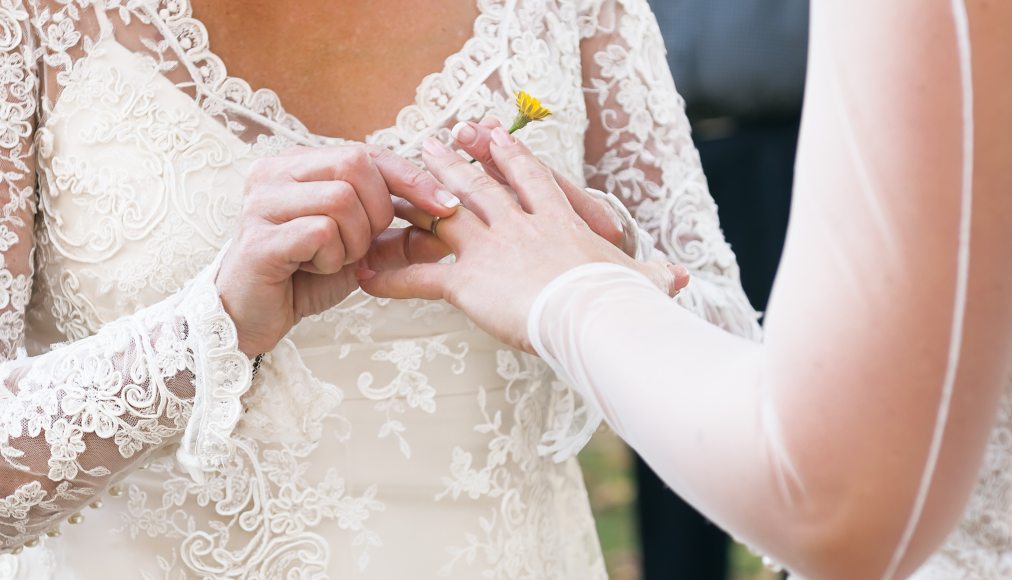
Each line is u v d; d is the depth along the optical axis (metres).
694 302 1.58
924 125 0.69
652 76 1.69
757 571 4.03
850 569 0.79
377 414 1.49
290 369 1.33
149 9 1.41
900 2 0.70
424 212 1.25
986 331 0.73
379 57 1.45
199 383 1.27
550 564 1.68
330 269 1.26
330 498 1.48
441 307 1.49
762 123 3.07
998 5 0.68
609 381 0.93
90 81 1.41
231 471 1.45
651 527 3.33
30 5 1.42
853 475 0.75
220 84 1.42
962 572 1.18
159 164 1.40
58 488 1.34
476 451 1.54
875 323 0.72
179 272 1.41
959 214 0.70
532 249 1.13
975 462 0.77
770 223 3.11
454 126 1.46
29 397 1.33
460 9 1.48
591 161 1.70
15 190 1.40
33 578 1.61
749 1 2.94
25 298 1.43
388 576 1.50
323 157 1.25
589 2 1.65
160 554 1.48
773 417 0.78
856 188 0.73
